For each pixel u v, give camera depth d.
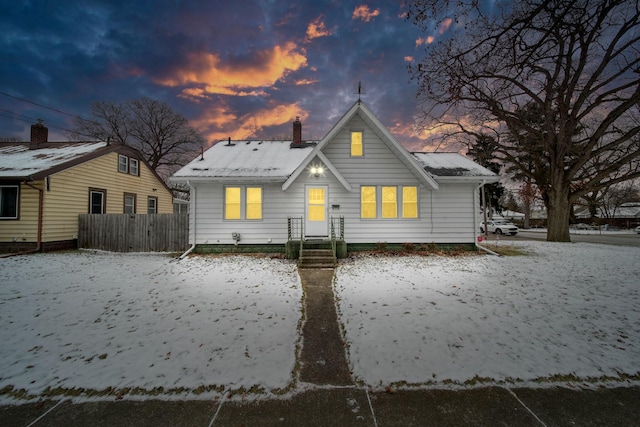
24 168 12.70
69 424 2.61
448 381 3.21
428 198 12.36
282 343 4.06
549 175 17.08
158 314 5.09
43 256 11.28
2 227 12.41
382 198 12.29
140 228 12.79
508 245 14.84
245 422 2.63
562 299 5.85
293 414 2.73
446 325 4.60
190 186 12.05
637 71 10.12
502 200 51.25
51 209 12.67
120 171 17.08
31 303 5.61
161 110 33.66
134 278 7.68
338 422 2.63
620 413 2.75
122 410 2.78
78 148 16.03
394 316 4.98
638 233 28.42
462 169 12.73
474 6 4.93
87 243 13.21
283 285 7.02
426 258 10.62
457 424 2.62
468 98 10.87
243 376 3.28
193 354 3.73
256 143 16.02
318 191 12.19
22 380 3.20
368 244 12.16
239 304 5.64
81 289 6.60
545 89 12.20
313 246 10.61
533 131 16.27
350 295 6.18
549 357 3.68
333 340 4.25
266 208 12.11
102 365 3.48
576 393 3.03
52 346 3.93
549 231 17.05
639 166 15.84
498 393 3.03
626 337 4.21
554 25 4.59
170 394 2.99
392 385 3.16
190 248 11.91
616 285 6.88
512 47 5.21
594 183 15.87
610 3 4.48
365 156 12.26
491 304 5.55
